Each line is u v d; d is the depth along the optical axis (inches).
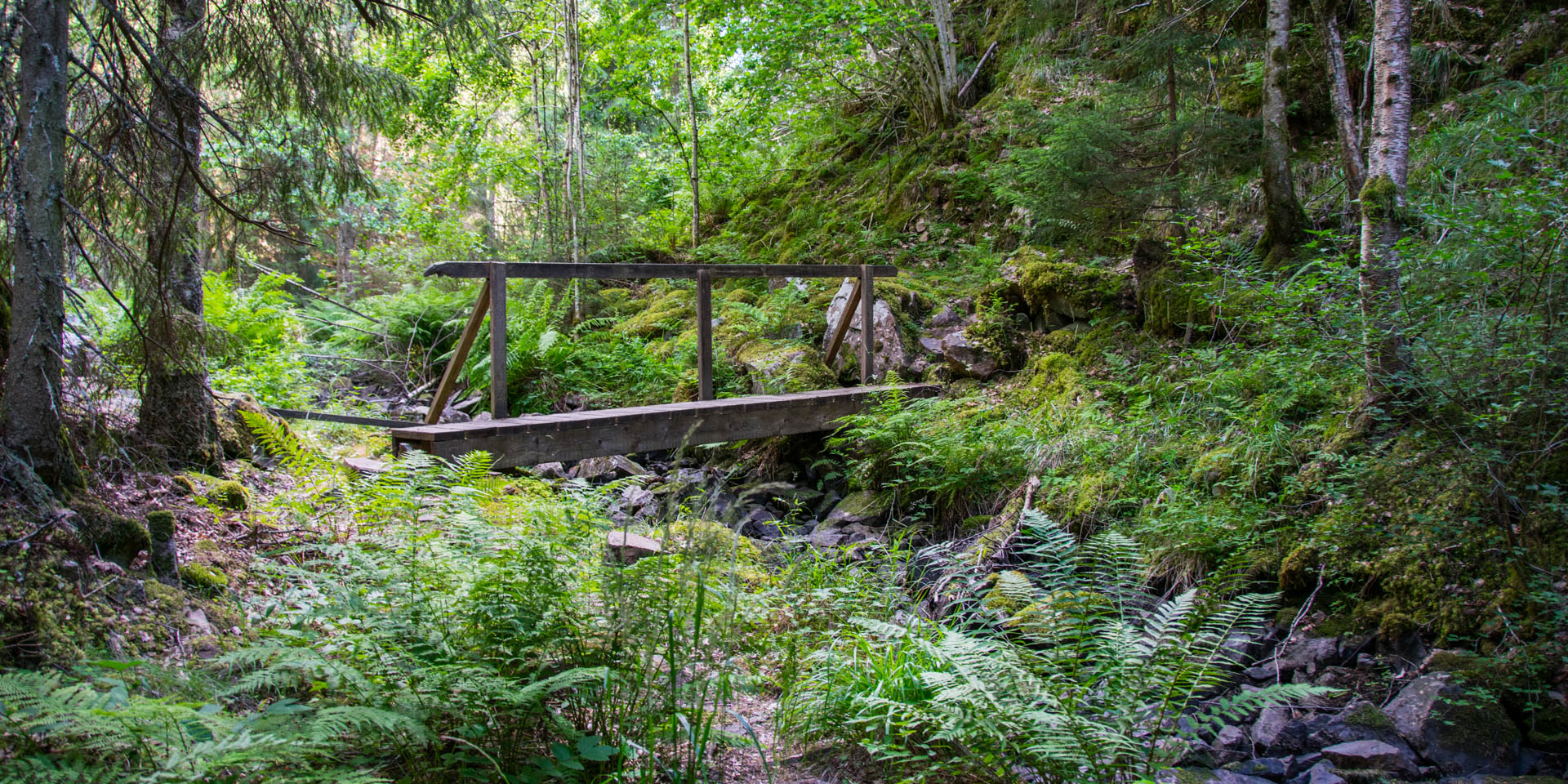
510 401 367.6
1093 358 277.9
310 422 232.7
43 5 119.7
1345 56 319.0
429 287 475.8
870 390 287.6
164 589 123.0
